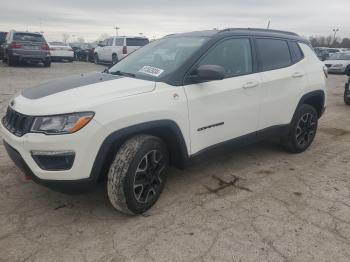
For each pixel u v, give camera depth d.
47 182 2.78
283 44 4.57
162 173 3.33
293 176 4.16
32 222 3.04
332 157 4.86
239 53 3.95
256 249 2.73
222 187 3.82
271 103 4.24
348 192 3.75
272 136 4.44
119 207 3.02
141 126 2.98
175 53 3.69
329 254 2.69
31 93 3.20
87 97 2.87
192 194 3.63
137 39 20.45
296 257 2.65
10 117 3.12
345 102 9.30
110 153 3.04
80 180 2.79
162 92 3.16
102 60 22.12
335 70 19.48
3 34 21.31
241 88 3.81
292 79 4.49
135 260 2.59
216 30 3.98
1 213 3.18
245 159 4.69
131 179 2.94
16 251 2.66
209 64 3.59
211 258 2.62
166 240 2.83
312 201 3.53
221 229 3.00
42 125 2.73
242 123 3.93
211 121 3.57
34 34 17.14
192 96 3.35
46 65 17.94
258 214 3.26
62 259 2.58
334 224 3.11
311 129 5.06
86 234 2.89
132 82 3.24
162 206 3.37
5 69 15.74
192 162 3.51
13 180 3.83
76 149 2.71
